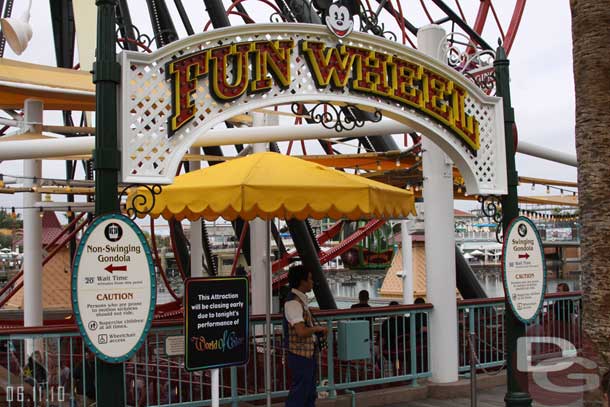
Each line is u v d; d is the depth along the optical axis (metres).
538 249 9.14
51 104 11.34
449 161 10.06
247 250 16.11
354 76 7.82
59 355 7.07
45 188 13.79
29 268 14.04
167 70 6.57
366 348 8.73
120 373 6.01
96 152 6.11
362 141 16.20
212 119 6.87
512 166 9.18
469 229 88.44
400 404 9.23
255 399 8.20
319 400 8.59
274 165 7.45
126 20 17.19
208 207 7.14
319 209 7.06
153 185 6.42
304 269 7.64
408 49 8.16
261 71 7.16
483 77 9.34
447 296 9.88
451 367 9.81
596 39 7.03
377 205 7.40
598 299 6.81
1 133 15.38
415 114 8.34
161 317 14.78
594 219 6.92
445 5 13.19
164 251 47.88
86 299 5.81
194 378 8.67
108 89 6.18
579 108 7.12
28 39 8.57
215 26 14.41
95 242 5.88
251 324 8.30
